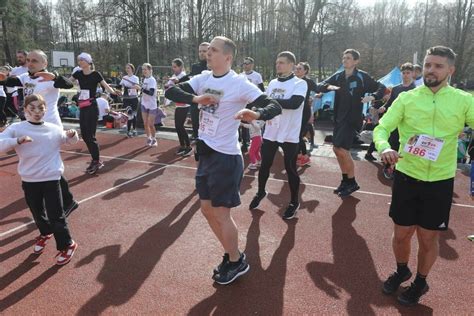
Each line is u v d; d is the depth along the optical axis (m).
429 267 2.90
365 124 9.41
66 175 6.47
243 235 4.21
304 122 6.18
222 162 2.93
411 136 2.74
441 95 2.65
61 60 36.66
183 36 38.22
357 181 6.42
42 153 3.37
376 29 41.44
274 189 5.90
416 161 2.71
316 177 6.62
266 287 3.20
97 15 33.78
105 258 3.64
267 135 4.65
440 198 2.69
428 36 39.09
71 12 47.72
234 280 3.26
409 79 6.56
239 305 2.94
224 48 2.87
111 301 2.97
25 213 4.74
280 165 7.44
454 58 2.58
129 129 10.12
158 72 34.50
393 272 3.43
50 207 3.44
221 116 2.91
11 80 5.55
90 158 7.71
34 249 3.69
